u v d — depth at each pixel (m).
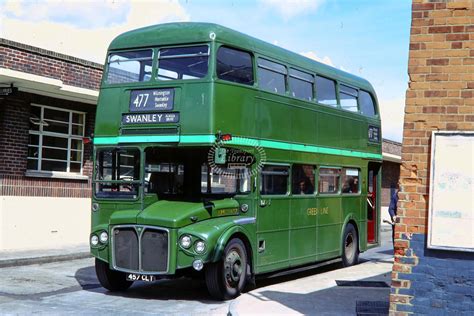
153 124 10.48
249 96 11.01
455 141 6.86
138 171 10.65
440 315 6.80
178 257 9.75
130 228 10.09
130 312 9.12
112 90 11.04
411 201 7.00
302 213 12.88
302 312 8.62
